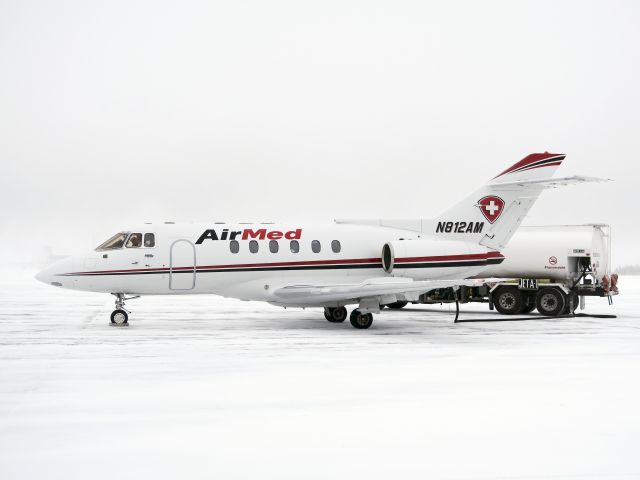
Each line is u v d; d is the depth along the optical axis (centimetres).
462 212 2225
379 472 681
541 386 1105
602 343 1683
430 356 1431
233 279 2067
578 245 2484
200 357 1394
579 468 698
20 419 871
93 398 994
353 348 1554
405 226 2228
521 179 2223
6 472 673
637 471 691
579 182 2094
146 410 923
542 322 2297
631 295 4391
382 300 2017
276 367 1271
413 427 848
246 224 2133
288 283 2102
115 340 1683
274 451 745
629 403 985
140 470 681
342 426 850
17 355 1409
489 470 690
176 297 4003
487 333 1914
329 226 2175
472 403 980
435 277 2155
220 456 727
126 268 2009
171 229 2061
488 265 2214
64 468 686
